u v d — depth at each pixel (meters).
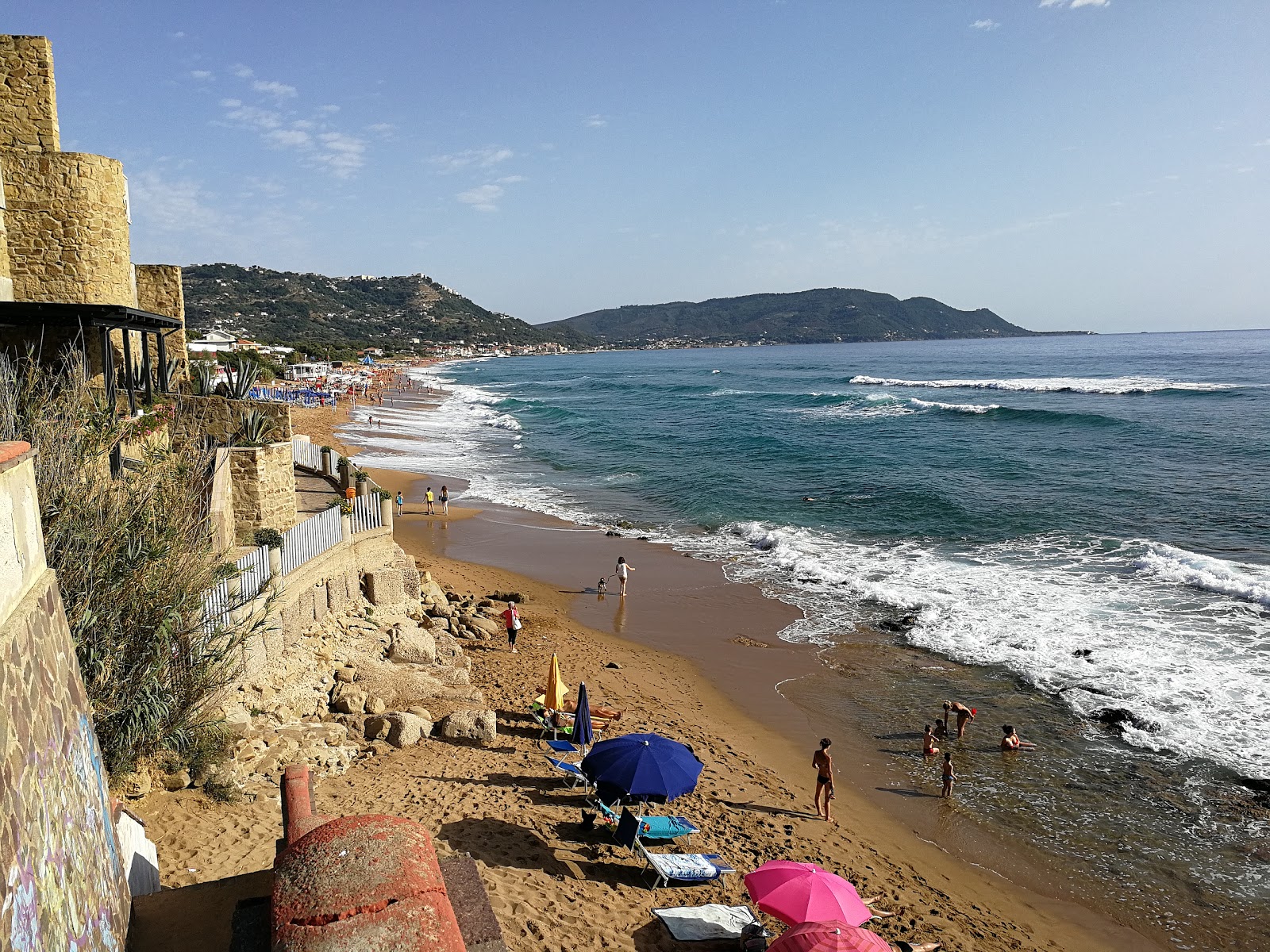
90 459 9.95
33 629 3.86
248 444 15.97
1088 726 16.33
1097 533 29.95
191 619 10.62
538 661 19.25
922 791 14.43
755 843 12.30
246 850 9.01
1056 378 110.00
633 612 23.50
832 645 20.89
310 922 2.85
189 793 10.09
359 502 18.31
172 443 15.97
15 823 3.19
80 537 8.84
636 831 11.13
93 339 16.36
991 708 17.28
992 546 29.11
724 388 114.19
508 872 10.12
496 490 41.53
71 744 4.23
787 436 59.75
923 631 21.31
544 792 12.59
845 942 8.27
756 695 18.33
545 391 121.44
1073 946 10.62
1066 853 12.64
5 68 16.05
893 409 76.25
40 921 3.32
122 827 6.61
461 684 16.27
